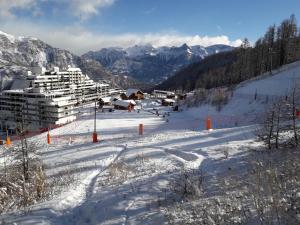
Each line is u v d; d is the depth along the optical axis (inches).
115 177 665.0
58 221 418.9
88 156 1023.0
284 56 4190.5
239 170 601.6
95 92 6998.0
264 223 298.7
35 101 4131.4
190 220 357.4
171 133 1572.3
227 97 2970.0
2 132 4330.7
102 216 429.7
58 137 2007.9
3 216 441.7
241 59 4722.0
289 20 4320.9
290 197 343.6
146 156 922.7
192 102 3572.8
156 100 5354.3
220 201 400.8
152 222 378.3
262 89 2847.0
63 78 6589.6
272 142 796.6
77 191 560.4
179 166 735.1
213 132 1336.1
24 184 584.1
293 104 751.7
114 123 2655.0
